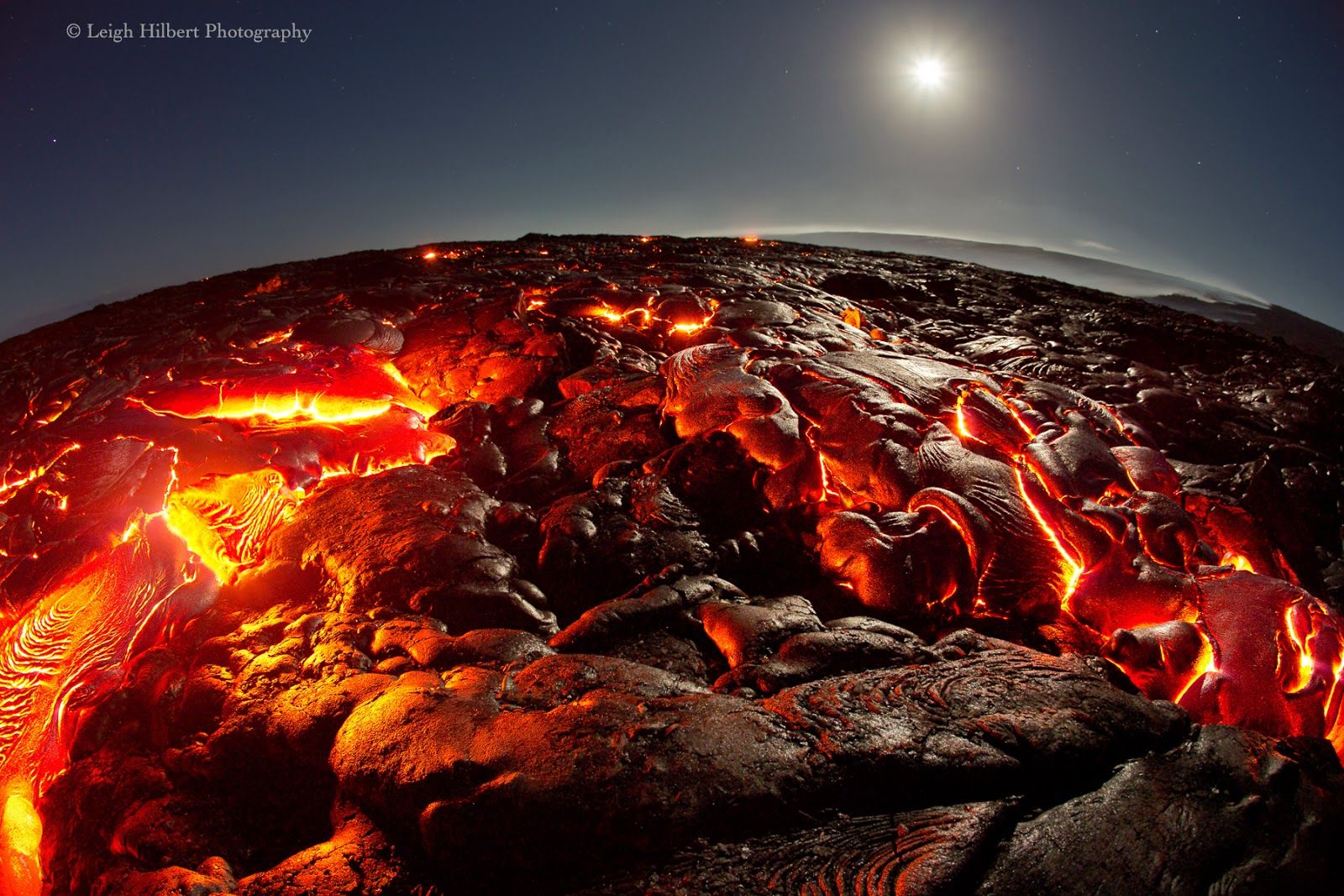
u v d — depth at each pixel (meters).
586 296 10.47
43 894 3.89
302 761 3.88
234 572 5.61
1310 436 9.04
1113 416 7.05
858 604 5.18
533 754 3.36
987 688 3.77
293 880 3.25
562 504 5.92
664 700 3.70
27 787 4.27
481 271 13.29
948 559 5.22
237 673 4.50
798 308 10.35
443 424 7.35
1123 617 5.05
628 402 7.35
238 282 14.33
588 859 3.09
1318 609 4.80
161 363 9.01
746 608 4.64
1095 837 3.05
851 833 3.12
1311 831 3.14
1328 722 4.36
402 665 4.27
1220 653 4.65
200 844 3.75
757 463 6.22
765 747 3.41
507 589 5.03
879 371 7.04
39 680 4.45
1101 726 3.52
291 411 6.90
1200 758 3.45
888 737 3.46
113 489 5.20
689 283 11.97
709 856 3.05
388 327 9.47
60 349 10.51
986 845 3.02
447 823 3.16
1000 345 10.54
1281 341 12.75
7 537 5.02
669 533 5.68
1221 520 6.19
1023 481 5.70
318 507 5.89
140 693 4.55
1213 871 2.98
